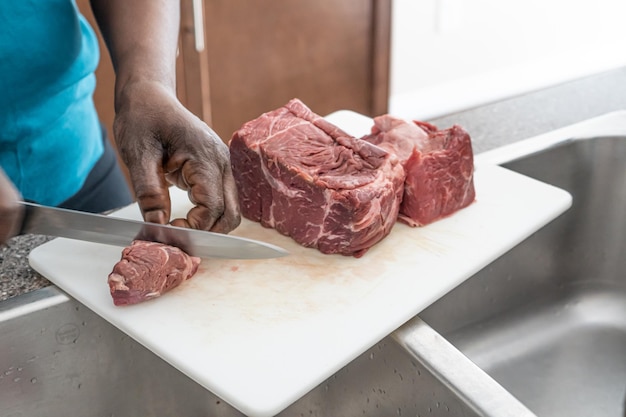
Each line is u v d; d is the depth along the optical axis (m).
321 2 2.56
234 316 0.84
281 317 0.84
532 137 1.23
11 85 1.15
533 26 3.18
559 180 1.23
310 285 0.89
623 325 1.17
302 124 1.00
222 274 0.91
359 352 0.79
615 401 1.03
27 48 1.14
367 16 2.70
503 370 1.08
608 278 1.23
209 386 0.75
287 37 2.55
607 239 1.23
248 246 0.86
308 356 0.78
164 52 1.05
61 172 1.26
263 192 0.98
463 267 0.92
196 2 2.24
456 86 3.12
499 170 1.13
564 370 1.09
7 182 0.73
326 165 0.94
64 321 0.86
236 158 0.99
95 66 1.31
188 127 0.91
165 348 0.79
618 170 1.20
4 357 0.83
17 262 0.94
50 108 1.21
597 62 3.34
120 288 0.82
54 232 0.86
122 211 1.03
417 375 0.80
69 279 0.87
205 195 0.90
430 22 2.91
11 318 0.82
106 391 0.90
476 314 1.10
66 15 1.18
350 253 0.94
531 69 3.26
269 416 0.73
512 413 0.71
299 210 0.94
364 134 1.21
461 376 0.76
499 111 1.39
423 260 0.93
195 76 2.39
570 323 1.18
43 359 0.86
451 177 1.00
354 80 2.80
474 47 3.09
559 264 1.21
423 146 1.02
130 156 0.92
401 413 0.83
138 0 1.08
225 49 2.45
